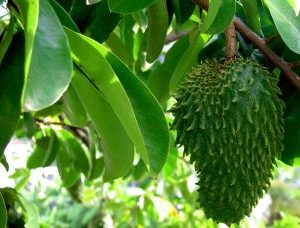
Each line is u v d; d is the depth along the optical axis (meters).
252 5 0.61
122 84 0.48
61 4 0.61
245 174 0.57
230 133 0.57
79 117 0.60
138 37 0.78
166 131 0.49
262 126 0.57
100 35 0.63
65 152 0.97
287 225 1.51
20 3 0.38
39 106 0.35
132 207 1.32
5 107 0.40
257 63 0.59
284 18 0.56
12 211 0.79
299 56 0.63
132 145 0.53
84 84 0.49
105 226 1.66
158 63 0.84
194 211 1.26
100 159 0.92
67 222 2.17
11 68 0.40
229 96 0.57
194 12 0.74
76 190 1.10
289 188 2.54
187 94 0.59
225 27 0.53
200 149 0.58
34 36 0.35
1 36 0.42
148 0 0.53
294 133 0.65
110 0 0.52
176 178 1.25
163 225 1.32
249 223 0.96
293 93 0.65
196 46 0.68
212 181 0.58
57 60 0.38
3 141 0.40
